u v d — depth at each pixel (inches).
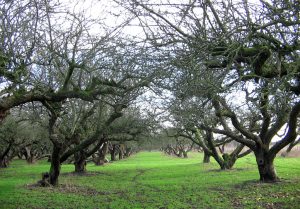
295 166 1310.3
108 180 1048.8
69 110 923.4
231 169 1264.8
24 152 2146.9
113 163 2009.1
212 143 1289.4
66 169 1512.1
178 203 643.5
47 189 828.6
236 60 396.5
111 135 1173.7
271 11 366.3
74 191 806.5
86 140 880.3
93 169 1501.0
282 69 391.9
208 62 381.1
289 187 764.0
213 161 1812.3
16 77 475.8
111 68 512.1
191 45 377.7
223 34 363.3
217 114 776.3
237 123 842.8
